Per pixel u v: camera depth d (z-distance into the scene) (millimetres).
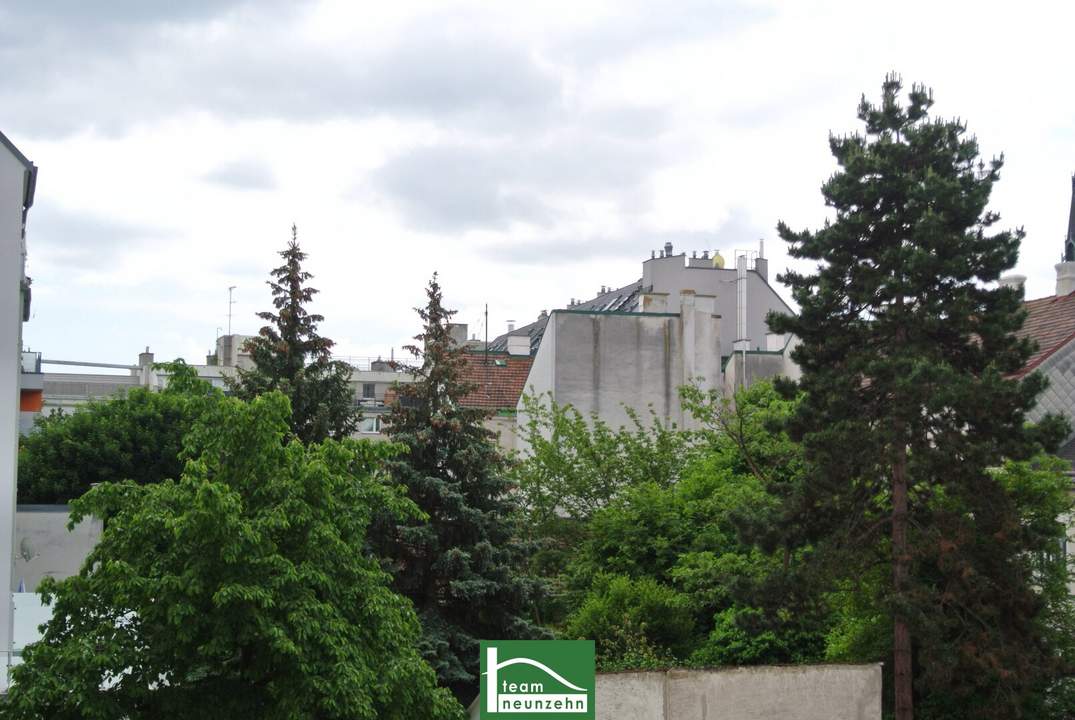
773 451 34500
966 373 24266
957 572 23812
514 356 62188
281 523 16812
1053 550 24766
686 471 40031
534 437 42625
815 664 21828
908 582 23812
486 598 26875
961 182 25406
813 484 24656
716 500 35531
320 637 16438
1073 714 24703
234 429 17656
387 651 17875
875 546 25594
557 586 34781
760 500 31297
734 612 30469
